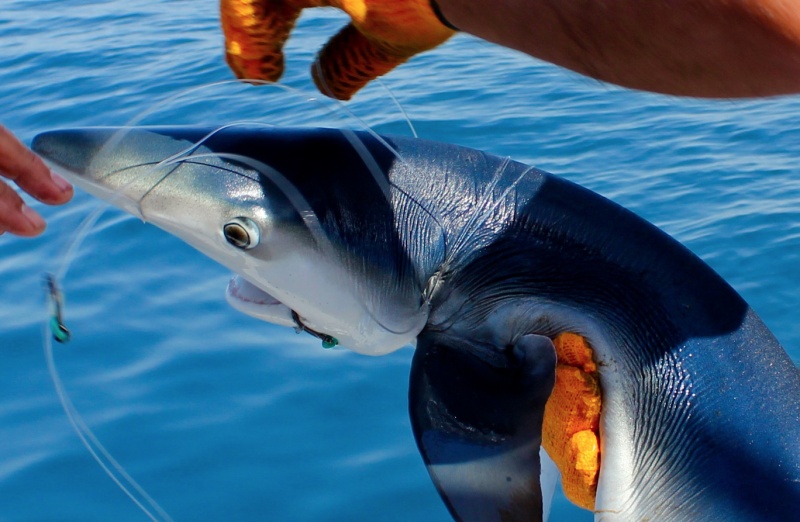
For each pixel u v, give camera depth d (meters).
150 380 1.23
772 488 0.61
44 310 1.36
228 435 1.13
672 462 0.63
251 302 0.71
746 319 0.64
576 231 0.65
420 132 1.94
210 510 1.05
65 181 0.54
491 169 0.68
